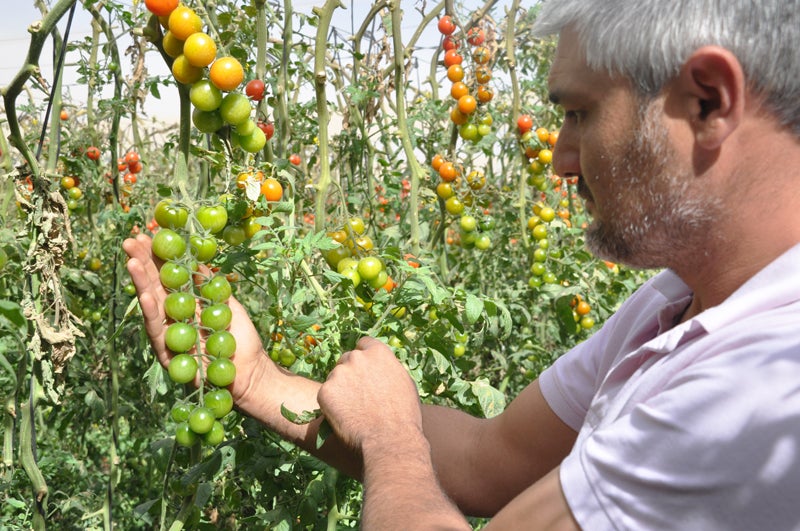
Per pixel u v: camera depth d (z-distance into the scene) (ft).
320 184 6.45
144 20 8.24
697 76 2.97
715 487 2.69
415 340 6.21
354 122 9.48
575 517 2.94
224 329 4.81
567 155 3.65
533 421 4.62
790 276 2.93
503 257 11.15
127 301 8.52
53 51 6.22
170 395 8.57
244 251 5.25
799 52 2.84
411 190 8.20
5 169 6.26
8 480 6.36
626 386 3.32
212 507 8.52
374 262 5.72
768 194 3.05
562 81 3.38
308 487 5.87
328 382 4.36
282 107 7.79
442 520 3.30
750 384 2.70
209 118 4.92
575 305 10.46
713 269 3.29
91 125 10.21
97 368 8.92
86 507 8.89
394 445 3.87
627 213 3.30
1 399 6.72
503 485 4.75
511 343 10.25
